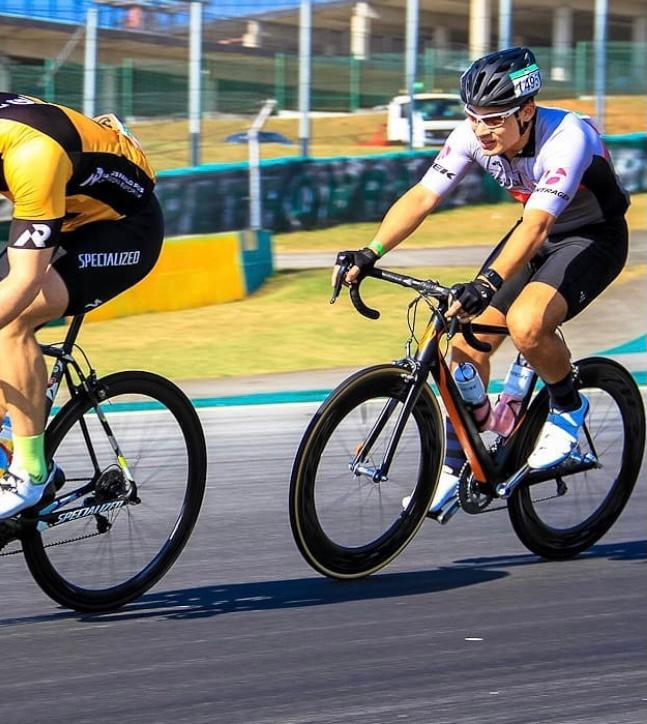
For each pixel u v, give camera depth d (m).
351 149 38.91
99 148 7.57
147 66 33.12
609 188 8.95
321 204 34.62
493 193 38.41
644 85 43.50
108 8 30.77
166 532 8.50
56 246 7.24
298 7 33.78
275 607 8.27
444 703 6.53
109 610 8.16
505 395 9.23
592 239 9.05
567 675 6.98
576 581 8.99
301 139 34.56
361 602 8.41
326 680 6.85
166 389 8.45
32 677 6.85
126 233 7.97
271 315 23.36
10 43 30.55
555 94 42.84
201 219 29.64
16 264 7.11
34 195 7.08
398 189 36.56
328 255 30.98
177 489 8.56
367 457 8.69
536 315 8.66
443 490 9.12
